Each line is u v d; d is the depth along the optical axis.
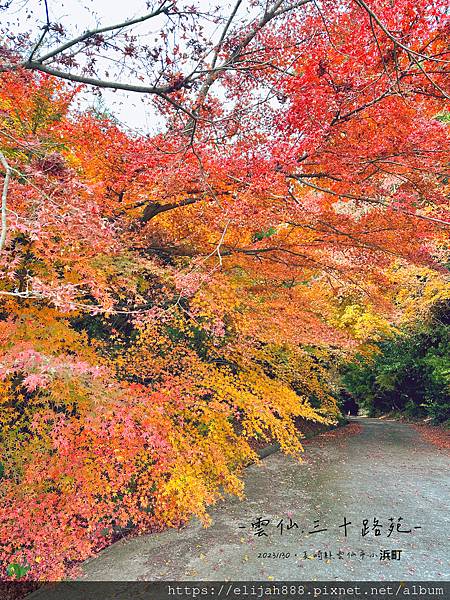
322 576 4.30
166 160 4.98
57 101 4.99
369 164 5.12
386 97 4.41
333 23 4.62
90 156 5.37
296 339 6.64
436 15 3.91
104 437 4.34
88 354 4.95
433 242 9.20
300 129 4.62
